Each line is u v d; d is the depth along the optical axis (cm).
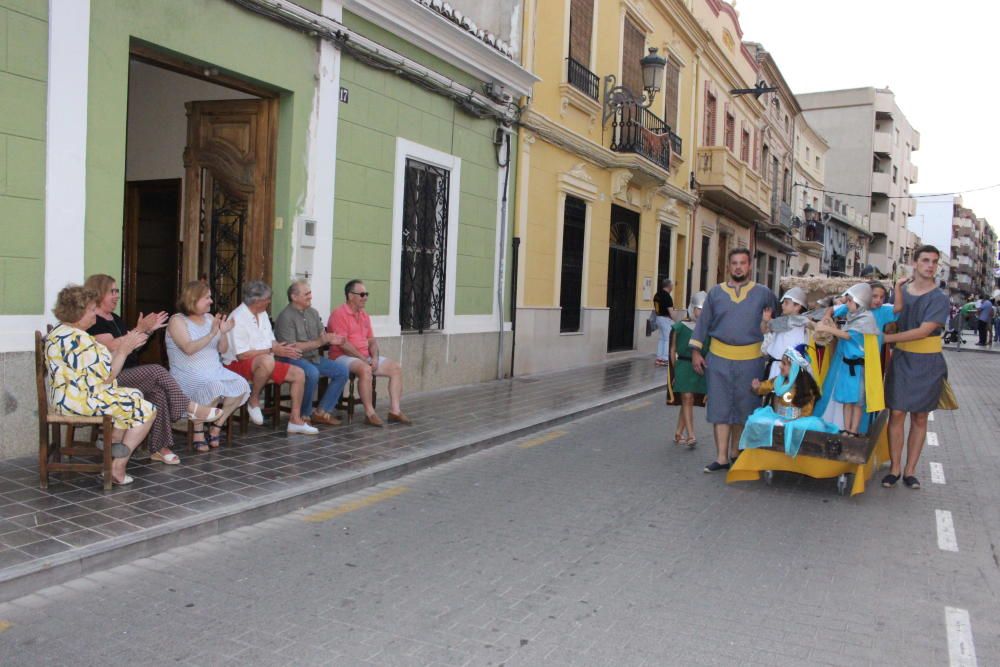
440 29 1020
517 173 1269
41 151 593
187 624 375
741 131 2634
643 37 1762
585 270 1541
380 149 948
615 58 1619
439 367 1102
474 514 572
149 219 946
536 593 425
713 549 509
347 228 905
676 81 1995
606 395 1160
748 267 718
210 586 422
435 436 798
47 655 341
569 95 1395
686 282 2189
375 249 952
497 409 984
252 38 764
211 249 864
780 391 673
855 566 486
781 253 3588
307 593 417
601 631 380
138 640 357
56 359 529
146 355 836
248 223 843
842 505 627
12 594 395
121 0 639
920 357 672
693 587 442
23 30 576
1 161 569
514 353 1295
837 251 4784
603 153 1548
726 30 2380
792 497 646
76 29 607
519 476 693
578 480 685
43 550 431
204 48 715
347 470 641
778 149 3272
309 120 839
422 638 367
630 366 1571
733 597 429
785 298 693
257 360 721
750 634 383
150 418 560
